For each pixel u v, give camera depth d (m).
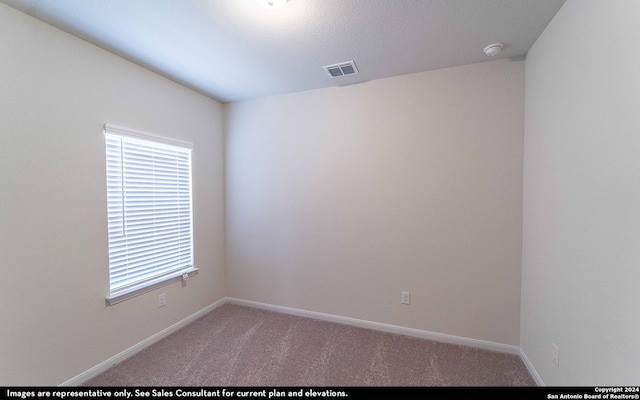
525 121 2.06
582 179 1.32
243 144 3.13
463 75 2.24
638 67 0.98
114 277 2.07
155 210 2.41
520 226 2.11
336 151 2.70
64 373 1.75
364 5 1.51
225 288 3.27
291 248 2.92
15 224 1.53
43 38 1.65
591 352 1.25
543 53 1.76
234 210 3.20
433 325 2.38
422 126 2.37
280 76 2.46
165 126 2.47
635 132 1.00
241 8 1.54
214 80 2.55
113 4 1.49
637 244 0.99
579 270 1.35
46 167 1.66
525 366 1.99
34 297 1.61
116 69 2.06
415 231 2.42
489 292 2.21
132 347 2.16
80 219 1.84
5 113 1.50
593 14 1.24
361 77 2.48
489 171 2.18
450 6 1.52
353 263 2.65
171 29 1.74
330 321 2.76
